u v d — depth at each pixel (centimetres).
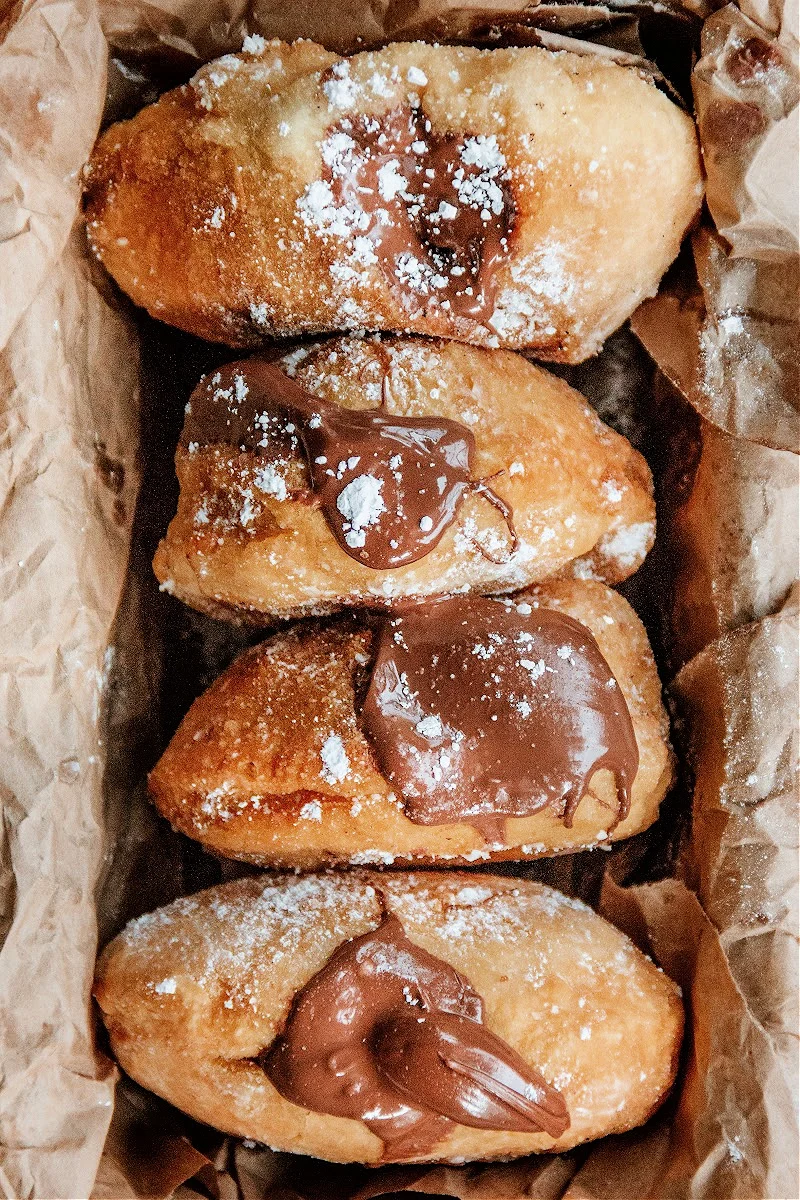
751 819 40
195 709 42
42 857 39
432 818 40
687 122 40
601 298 42
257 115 39
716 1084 39
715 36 40
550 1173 40
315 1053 38
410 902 40
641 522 43
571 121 39
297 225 40
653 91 40
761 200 40
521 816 40
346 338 41
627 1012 40
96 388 42
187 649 44
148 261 41
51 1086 39
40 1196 38
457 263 40
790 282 41
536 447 40
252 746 40
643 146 40
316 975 39
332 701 40
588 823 41
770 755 41
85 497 41
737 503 42
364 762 40
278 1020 39
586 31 41
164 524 43
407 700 40
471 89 39
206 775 40
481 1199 40
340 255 40
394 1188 40
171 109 40
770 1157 39
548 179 40
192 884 43
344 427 39
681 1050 41
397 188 40
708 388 42
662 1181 39
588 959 40
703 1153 39
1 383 39
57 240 40
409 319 41
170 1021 39
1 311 39
